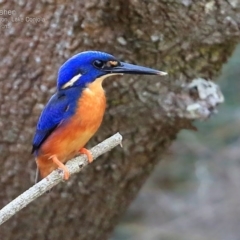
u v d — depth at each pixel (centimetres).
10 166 1024
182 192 2050
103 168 1027
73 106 809
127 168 1040
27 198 699
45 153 830
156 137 1012
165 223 1939
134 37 934
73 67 820
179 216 1959
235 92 1953
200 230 1895
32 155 1007
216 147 1995
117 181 1052
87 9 905
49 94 967
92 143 1005
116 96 960
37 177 901
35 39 952
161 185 2073
